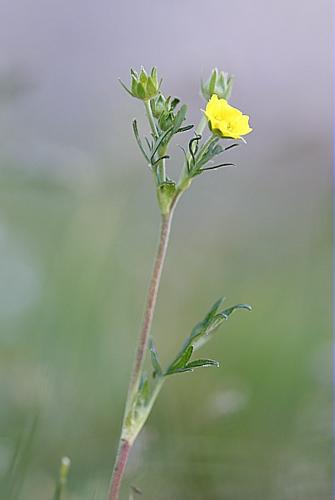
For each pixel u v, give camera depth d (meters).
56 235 0.84
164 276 0.94
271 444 0.72
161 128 0.55
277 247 1.06
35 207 0.83
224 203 1.09
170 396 0.75
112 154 0.88
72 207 0.83
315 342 0.86
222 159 1.15
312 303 0.91
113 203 0.84
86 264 0.79
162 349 0.87
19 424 0.68
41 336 0.75
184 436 0.71
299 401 0.76
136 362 0.55
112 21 1.11
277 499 0.69
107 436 0.71
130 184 0.87
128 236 0.92
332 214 1.08
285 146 1.16
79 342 0.75
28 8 1.10
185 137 1.04
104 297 0.79
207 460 0.70
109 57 1.09
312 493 0.70
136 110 0.91
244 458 0.70
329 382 0.76
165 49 1.11
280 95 1.17
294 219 1.10
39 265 0.79
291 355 0.81
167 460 0.69
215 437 0.71
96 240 0.81
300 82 1.18
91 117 0.93
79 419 0.71
